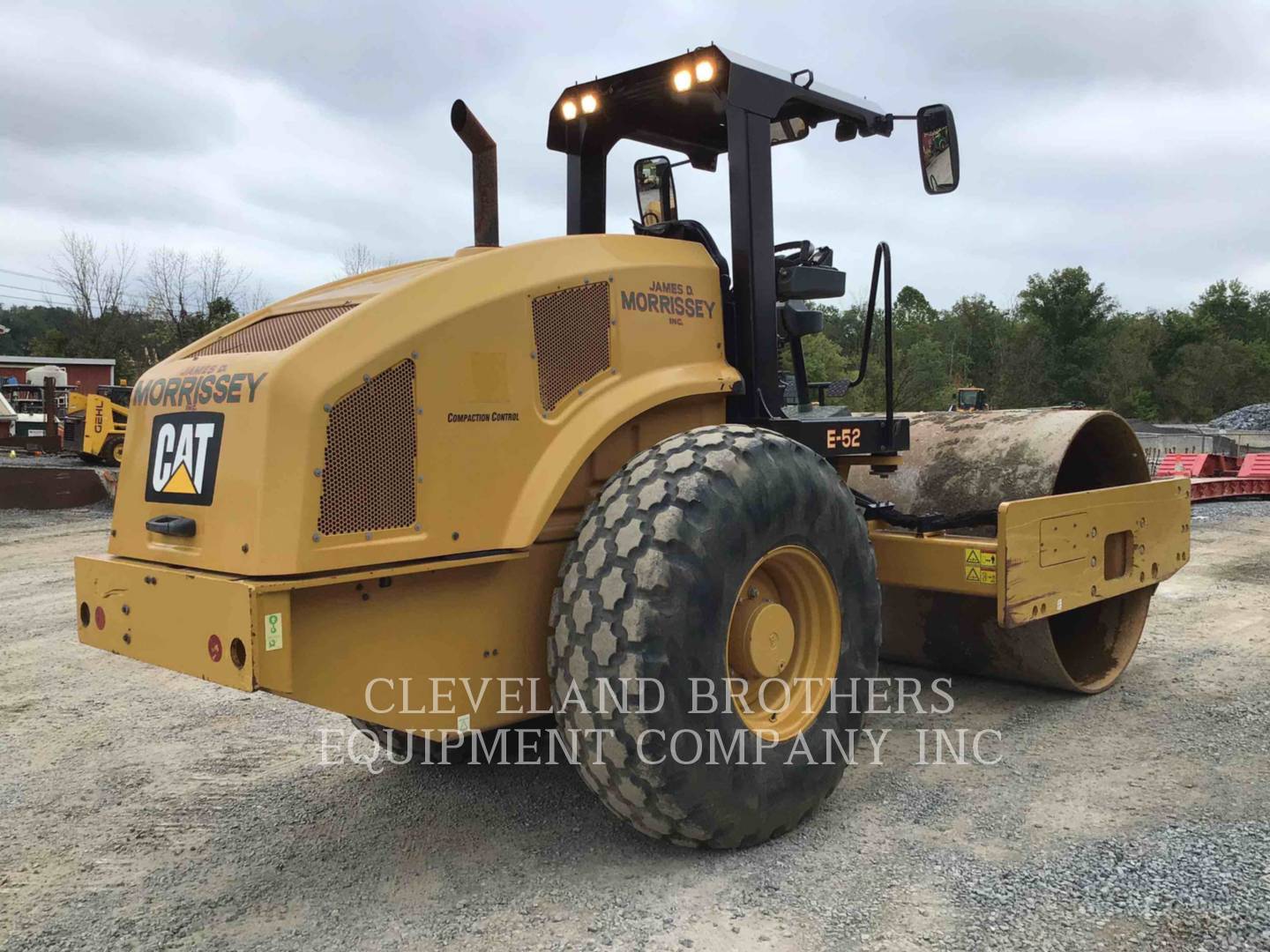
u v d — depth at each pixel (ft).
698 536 8.45
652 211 13.12
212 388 8.12
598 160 12.98
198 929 8.25
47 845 10.00
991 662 14.55
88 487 46.70
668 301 10.33
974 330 256.32
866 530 10.50
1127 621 15.48
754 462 9.07
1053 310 253.24
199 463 8.06
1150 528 14.60
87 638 9.09
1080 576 12.92
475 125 9.92
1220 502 42.96
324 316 8.62
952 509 14.07
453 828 10.11
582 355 9.45
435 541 8.27
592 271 9.55
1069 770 11.41
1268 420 144.87
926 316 268.62
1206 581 23.81
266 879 9.13
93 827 10.44
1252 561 26.81
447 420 8.36
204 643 7.67
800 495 9.43
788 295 11.73
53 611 22.76
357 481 7.84
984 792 10.77
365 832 10.09
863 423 11.70
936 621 14.73
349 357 7.81
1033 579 11.94
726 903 8.34
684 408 10.59
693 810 8.50
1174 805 10.31
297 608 7.65
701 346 10.71
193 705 14.96
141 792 11.41
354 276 10.44
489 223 10.19
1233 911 8.03
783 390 12.85
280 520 7.46
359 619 8.00
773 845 9.45
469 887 8.80
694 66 10.68
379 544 7.91
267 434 7.54
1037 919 7.98
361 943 7.91
